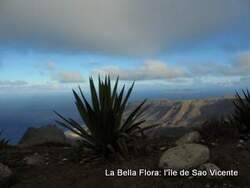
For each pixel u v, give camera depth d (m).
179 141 6.88
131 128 6.17
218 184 4.64
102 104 5.84
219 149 6.15
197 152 5.12
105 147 5.95
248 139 7.02
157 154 6.04
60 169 5.65
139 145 6.38
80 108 6.02
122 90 6.03
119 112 6.00
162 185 4.67
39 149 7.74
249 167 5.18
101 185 4.82
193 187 4.57
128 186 4.71
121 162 5.61
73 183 4.95
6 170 5.00
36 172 5.57
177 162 5.00
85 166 5.71
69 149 7.45
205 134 7.17
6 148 8.71
